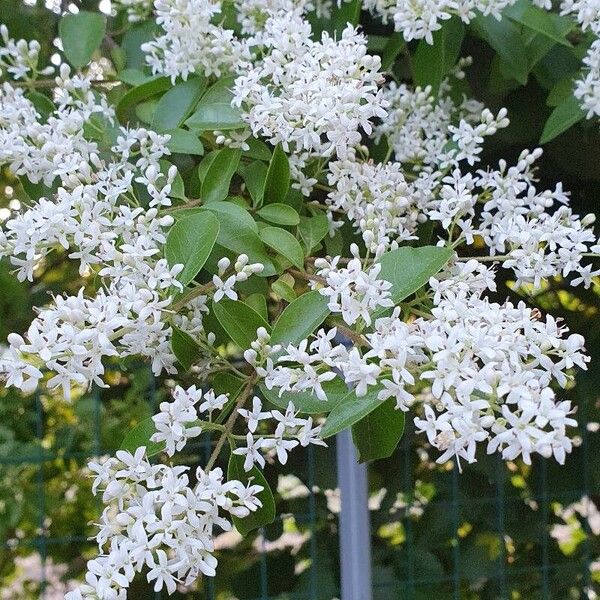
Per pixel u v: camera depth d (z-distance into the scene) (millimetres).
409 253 339
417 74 464
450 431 290
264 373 331
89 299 336
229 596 663
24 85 461
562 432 282
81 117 410
